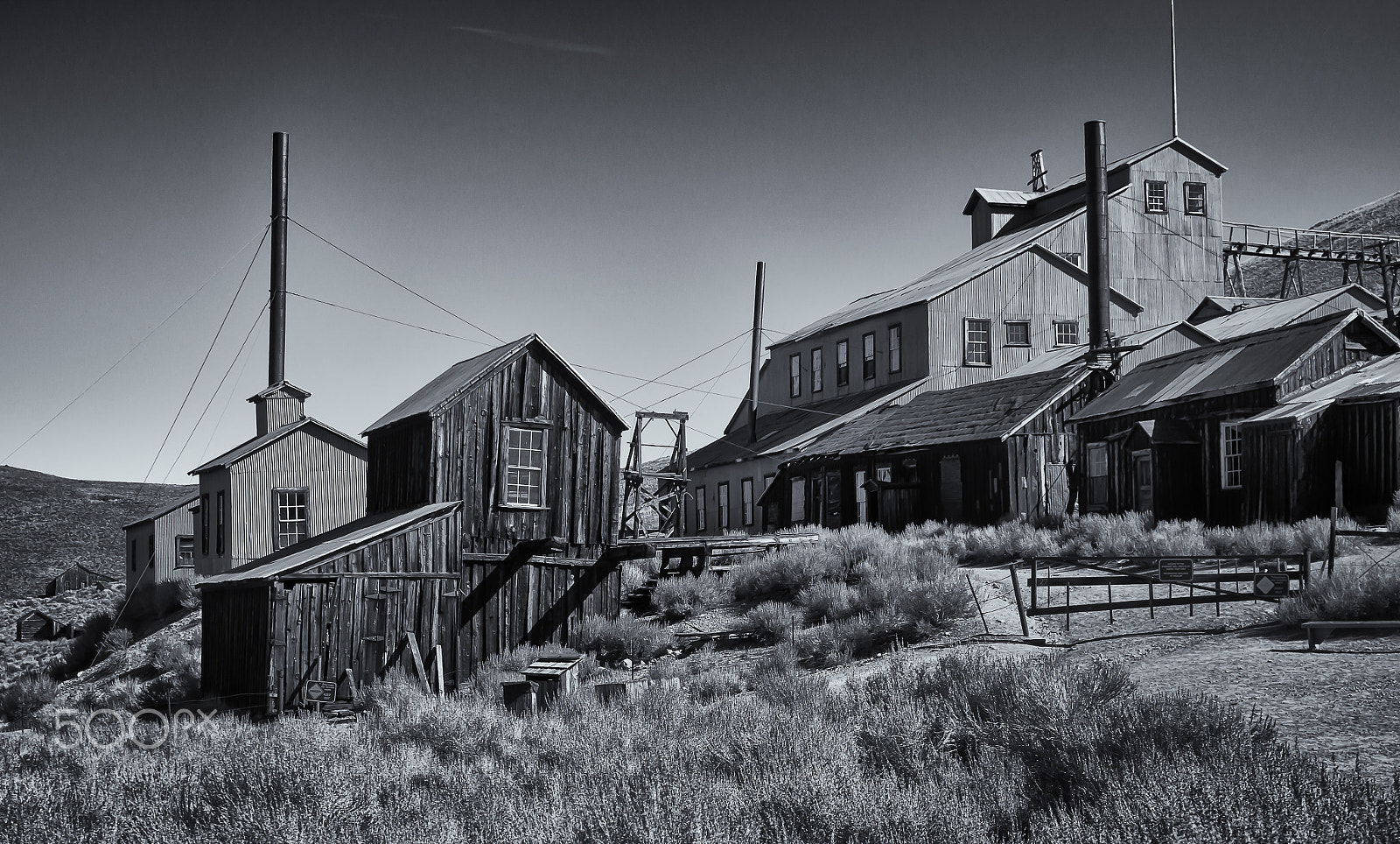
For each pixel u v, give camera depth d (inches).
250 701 988.6
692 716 501.4
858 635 763.4
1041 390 1402.6
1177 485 1144.2
